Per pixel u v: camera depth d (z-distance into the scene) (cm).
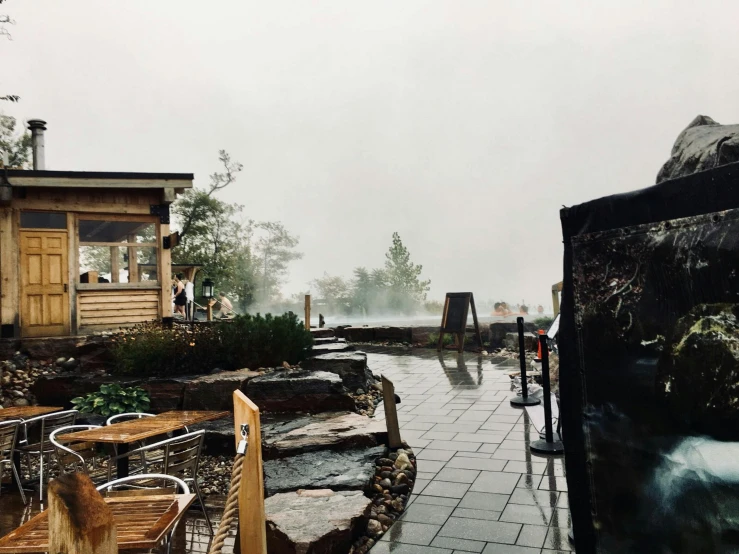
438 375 1133
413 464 575
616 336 200
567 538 392
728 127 384
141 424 477
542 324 1562
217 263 3684
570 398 221
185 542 425
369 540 407
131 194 1209
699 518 170
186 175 1223
